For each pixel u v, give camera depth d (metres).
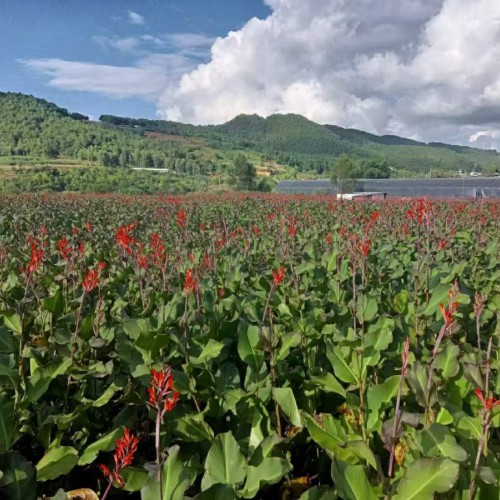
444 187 51.00
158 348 3.33
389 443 2.47
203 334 3.63
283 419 3.46
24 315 4.05
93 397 3.41
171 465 2.35
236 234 10.37
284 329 4.12
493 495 2.27
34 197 28.78
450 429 2.79
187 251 8.00
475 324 4.21
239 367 4.03
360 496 2.25
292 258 6.74
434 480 2.17
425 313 4.40
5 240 9.16
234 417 3.34
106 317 4.46
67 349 3.40
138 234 11.99
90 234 9.76
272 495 3.16
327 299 5.21
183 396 3.35
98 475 3.14
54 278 5.30
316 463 3.35
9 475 2.34
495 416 2.68
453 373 2.87
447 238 8.37
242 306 4.43
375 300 4.23
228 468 2.59
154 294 4.59
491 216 14.66
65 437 3.15
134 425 3.52
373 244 8.84
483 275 6.06
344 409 3.52
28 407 3.25
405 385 2.92
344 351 3.34
